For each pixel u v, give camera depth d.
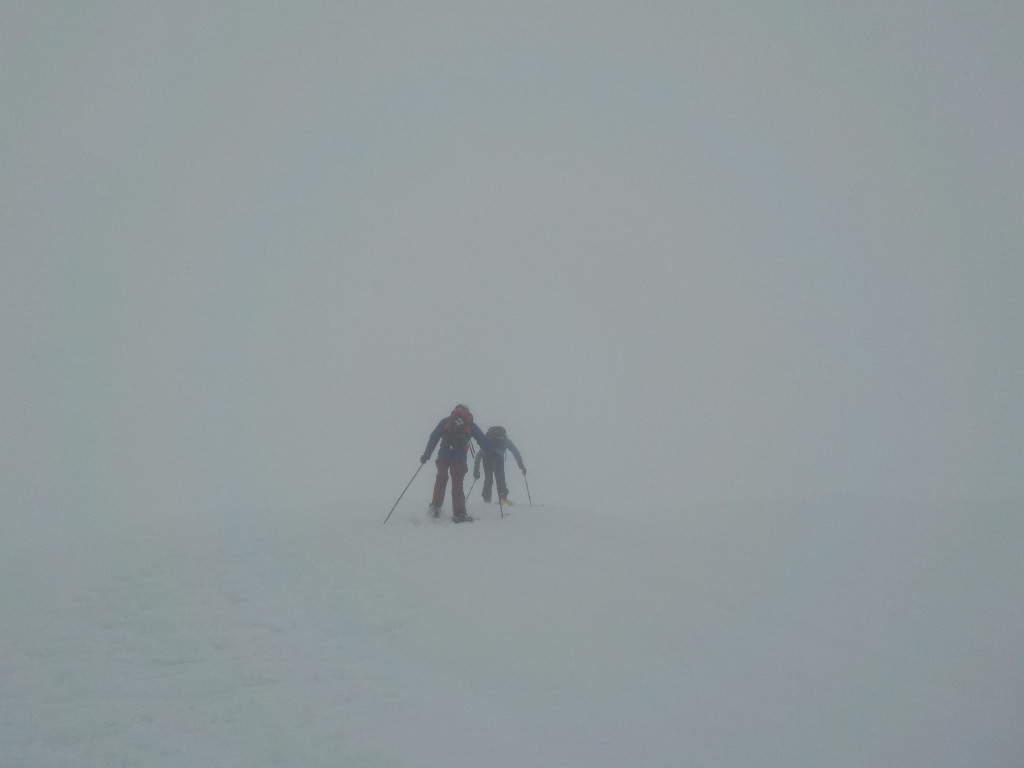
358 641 6.48
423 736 4.82
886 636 7.77
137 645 6.40
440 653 6.23
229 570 8.42
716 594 8.54
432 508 11.30
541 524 11.07
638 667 6.12
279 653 6.21
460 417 11.39
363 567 8.51
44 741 4.86
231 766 4.50
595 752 4.72
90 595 7.64
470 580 8.10
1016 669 7.01
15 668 5.98
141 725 5.03
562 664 6.06
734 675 6.18
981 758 5.19
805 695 5.95
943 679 6.66
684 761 4.70
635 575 8.88
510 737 4.84
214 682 5.67
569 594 7.82
